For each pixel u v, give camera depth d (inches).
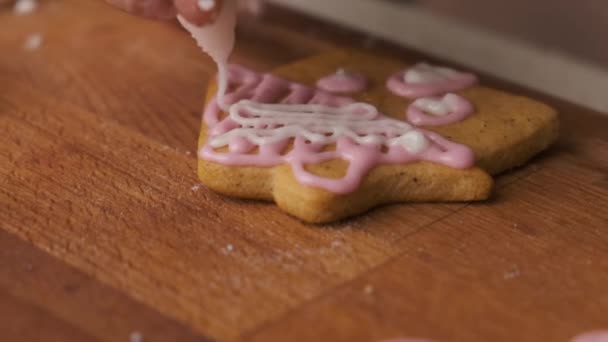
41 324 12.8
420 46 19.4
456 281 13.6
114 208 14.9
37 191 15.2
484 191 14.9
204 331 12.8
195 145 16.3
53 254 13.9
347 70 17.2
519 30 25.6
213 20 15.1
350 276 13.7
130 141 16.4
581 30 24.8
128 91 17.8
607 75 18.9
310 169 14.6
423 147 15.0
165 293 13.3
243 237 14.3
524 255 14.1
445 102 16.1
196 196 15.1
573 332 12.9
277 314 13.1
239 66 17.0
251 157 14.8
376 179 14.7
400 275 13.7
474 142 15.4
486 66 18.9
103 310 13.0
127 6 15.3
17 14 20.3
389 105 16.2
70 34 19.6
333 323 12.9
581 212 14.9
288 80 16.8
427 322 13.0
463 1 25.8
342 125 15.3
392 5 20.6
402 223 14.6
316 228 14.5
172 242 14.2
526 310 13.2
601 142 16.5
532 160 16.0
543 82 18.7
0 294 13.2
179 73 18.3
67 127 16.7
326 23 19.7
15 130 16.6
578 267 13.9
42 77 18.1
